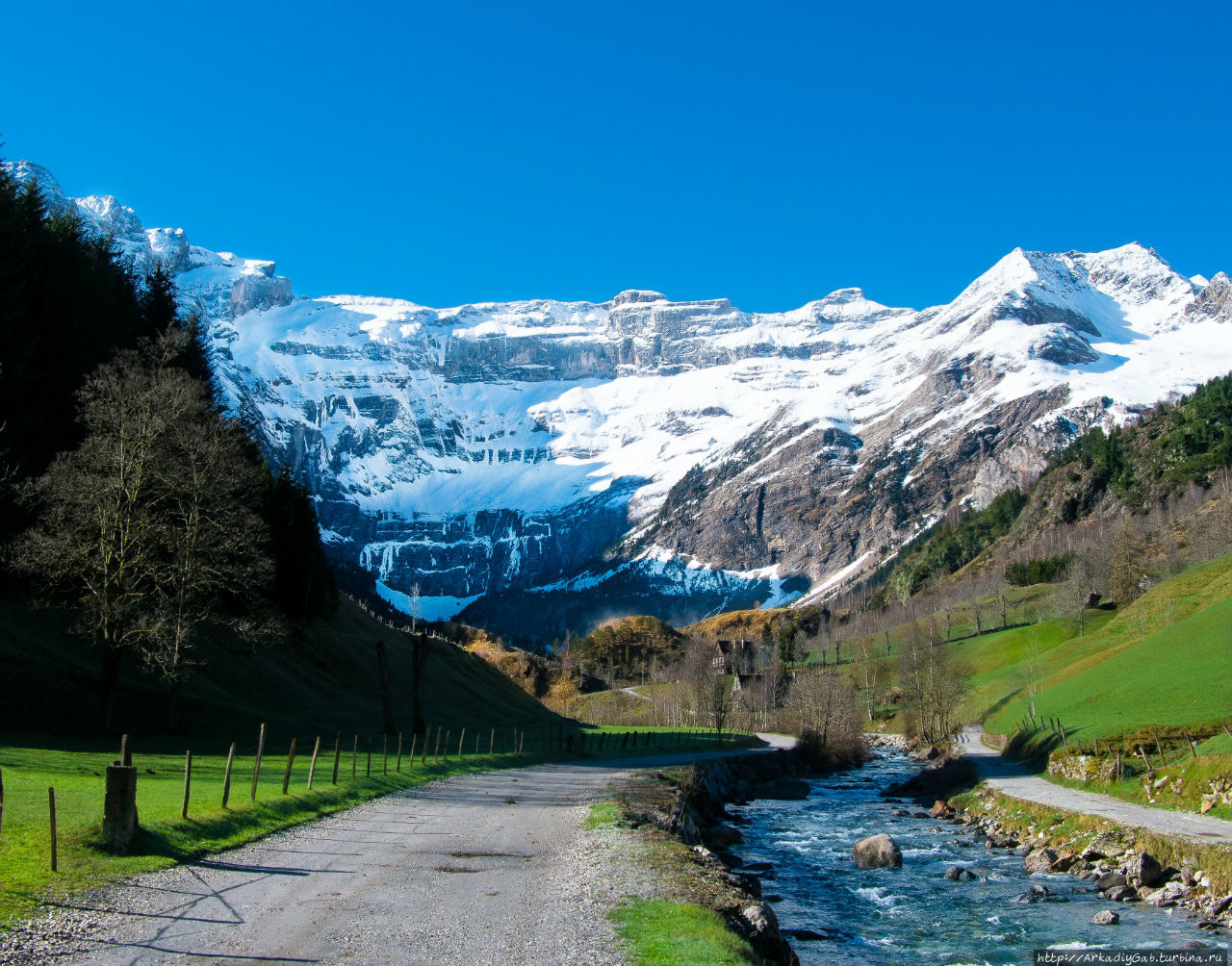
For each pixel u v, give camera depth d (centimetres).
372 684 10600
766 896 4012
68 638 6544
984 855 5056
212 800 3166
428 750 6750
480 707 11981
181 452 6247
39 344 7469
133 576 5784
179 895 2112
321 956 1759
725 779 7794
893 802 7656
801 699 11919
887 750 13450
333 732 7125
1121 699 7294
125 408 5694
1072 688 9019
